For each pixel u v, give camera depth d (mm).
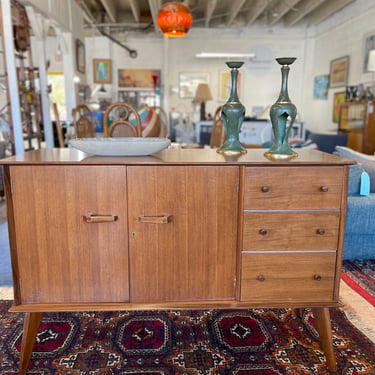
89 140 1515
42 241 1356
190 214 1359
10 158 1390
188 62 8672
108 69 8641
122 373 1408
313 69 8375
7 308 1842
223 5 7484
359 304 1906
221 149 1675
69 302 1406
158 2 6227
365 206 2309
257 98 8711
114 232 1358
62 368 1433
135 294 1412
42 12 4473
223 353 1532
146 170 1318
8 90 3836
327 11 7023
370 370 1420
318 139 5230
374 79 5766
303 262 1411
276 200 1355
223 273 1414
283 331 1696
